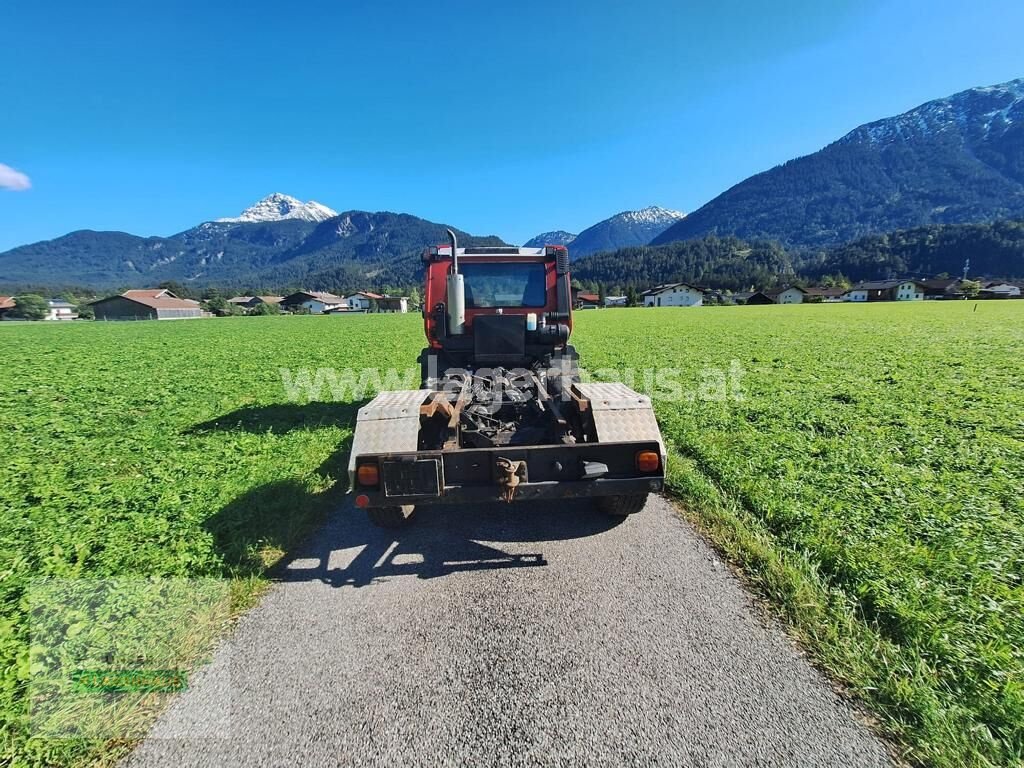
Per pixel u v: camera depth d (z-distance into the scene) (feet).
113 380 46.75
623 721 8.14
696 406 29.66
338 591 12.08
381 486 13.11
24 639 10.22
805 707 8.38
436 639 10.24
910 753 7.54
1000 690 8.44
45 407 34.37
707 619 10.69
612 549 13.87
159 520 15.37
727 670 9.22
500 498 12.96
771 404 29.81
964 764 7.29
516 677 9.14
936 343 65.57
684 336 85.61
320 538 14.88
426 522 15.83
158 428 28.14
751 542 13.55
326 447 23.27
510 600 11.57
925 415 26.63
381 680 9.14
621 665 9.38
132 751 7.84
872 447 21.22
